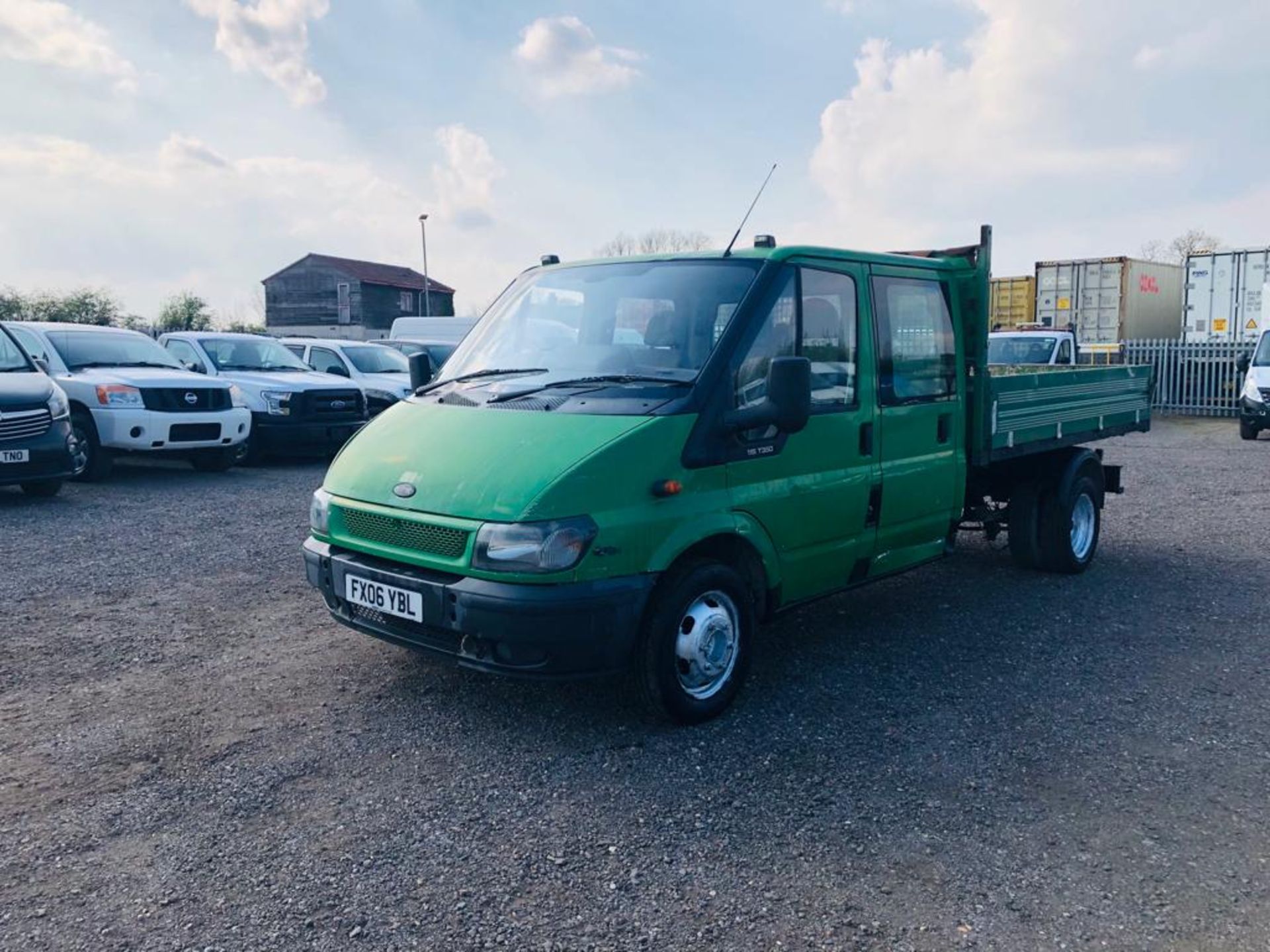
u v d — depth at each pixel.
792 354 4.89
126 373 11.92
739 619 4.71
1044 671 5.37
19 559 7.75
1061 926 3.05
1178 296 28.30
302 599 6.74
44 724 4.56
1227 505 10.88
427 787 3.96
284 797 3.86
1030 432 6.83
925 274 5.89
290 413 13.33
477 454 4.34
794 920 3.07
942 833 3.61
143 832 3.59
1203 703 4.90
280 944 2.94
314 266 54.97
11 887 3.23
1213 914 3.11
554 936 2.99
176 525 9.24
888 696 4.97
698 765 4.16
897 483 5.61
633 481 4.18
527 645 4.03
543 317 5.38
